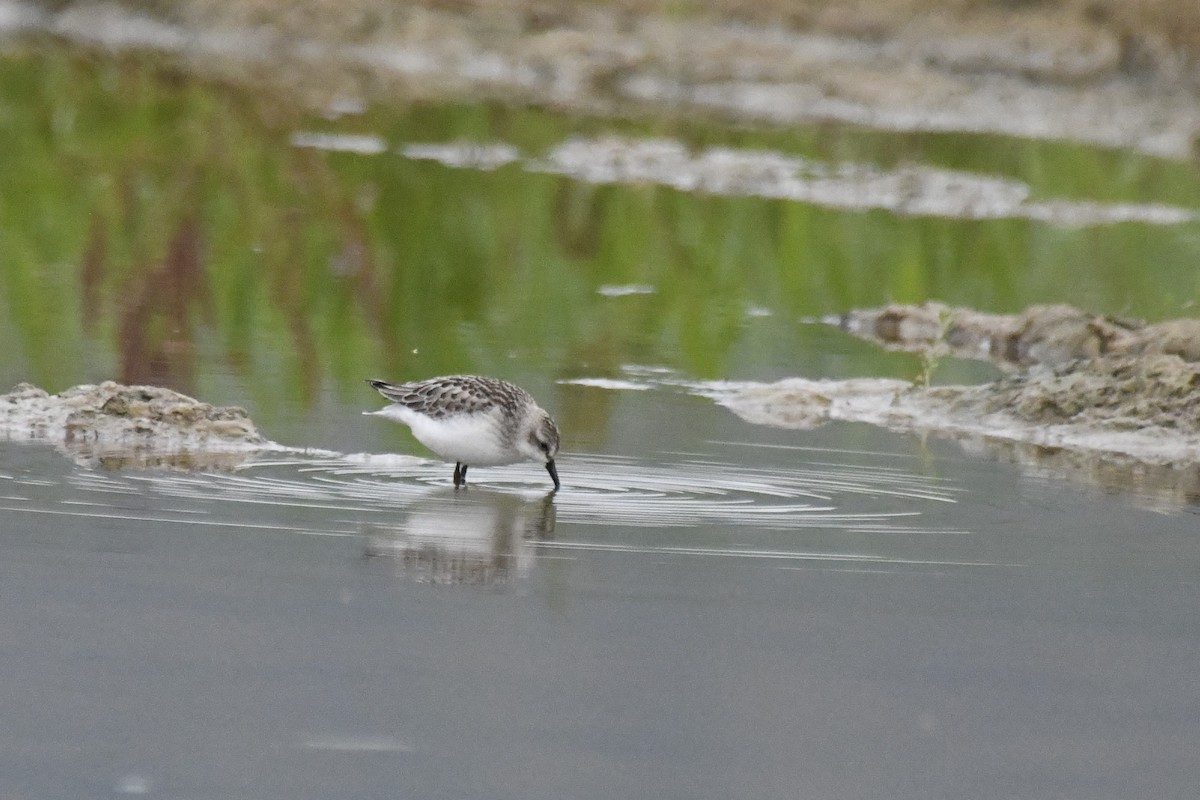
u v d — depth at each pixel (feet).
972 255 74.79
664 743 24.90
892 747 25.07
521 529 35.29
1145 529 36.94
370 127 95.76
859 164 92.02
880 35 111.04
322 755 24.09
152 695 25.81
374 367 51.62
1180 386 47.93
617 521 36.42
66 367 48.67
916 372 55.31
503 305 62.44
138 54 112.47
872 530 36.35
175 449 41.01
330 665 27.17
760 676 27.48
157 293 59.16
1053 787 23.99
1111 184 90.63
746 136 97.76
